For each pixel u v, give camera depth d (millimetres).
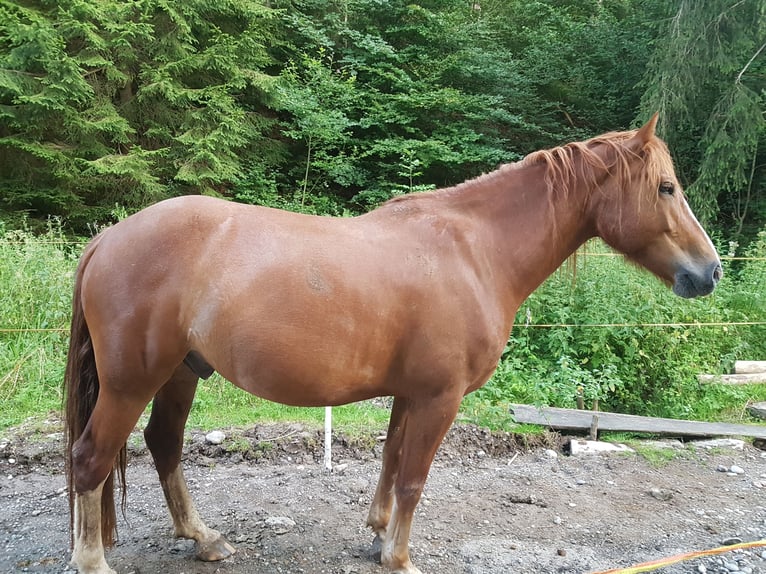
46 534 2477
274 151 9438
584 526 2750
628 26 10828
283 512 2730
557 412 4184
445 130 10031
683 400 4727
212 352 1799
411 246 1895
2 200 7539
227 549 2314
